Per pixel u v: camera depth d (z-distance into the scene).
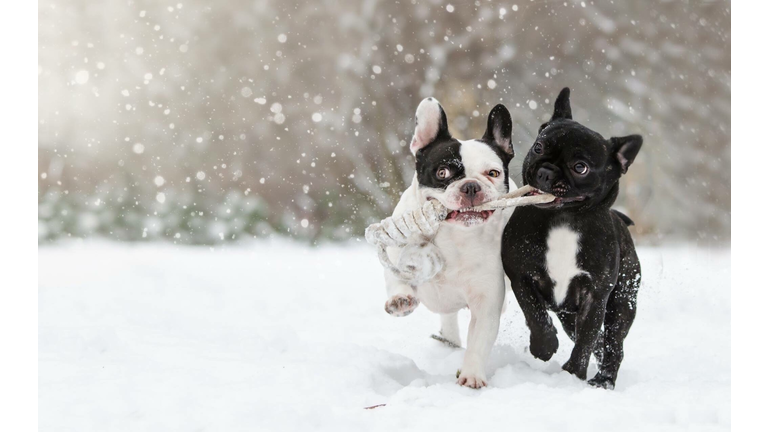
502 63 15.22
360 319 7.17
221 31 17.31
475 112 15.09
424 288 4.84
